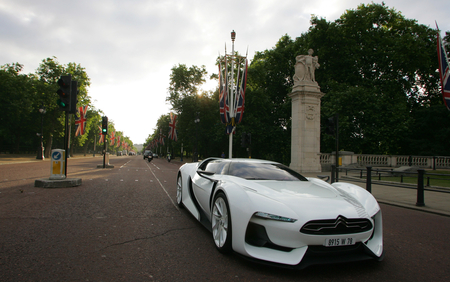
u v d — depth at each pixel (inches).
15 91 1503.4
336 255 115.8
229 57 852.0
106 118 758.5
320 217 108.3
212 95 1652.3
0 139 1802.4
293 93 846.5
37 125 1649.9
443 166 953.5
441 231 191.3
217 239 135.5
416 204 283.4
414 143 1134.4
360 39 1174.3
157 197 289.6
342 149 1085.1
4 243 133.7
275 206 113.0
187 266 114.8
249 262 121.5
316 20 1152.2
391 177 626.8
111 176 518.0
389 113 1005.2
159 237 152.9
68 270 106.6
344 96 984.3
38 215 191.0
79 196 275.9
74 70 1636.3
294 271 114.3
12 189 307.0
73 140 1984.5
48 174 511.2
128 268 110.9
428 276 114.3
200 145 1868.8
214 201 145.8
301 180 161.2
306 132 825.5
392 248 151.5
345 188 157.0
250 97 1306.6
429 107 1150.3
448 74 699.4
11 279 96.8
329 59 1189.1
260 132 1269.7
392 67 1170.0
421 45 1125.7
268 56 1424.7
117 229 165.5
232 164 174.1
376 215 129.7
